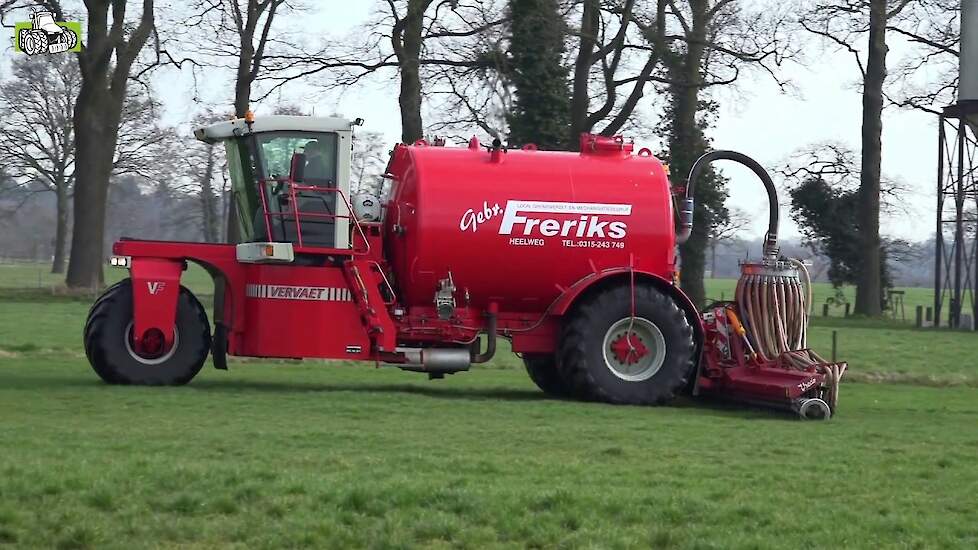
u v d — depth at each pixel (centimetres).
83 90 4609
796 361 1677
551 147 3919
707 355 1780
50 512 860
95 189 4669
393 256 1755
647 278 1753
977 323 4381
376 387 1838
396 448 1164
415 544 826
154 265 1688
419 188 1716
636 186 1769
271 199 1719
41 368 1950
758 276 1744
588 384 1712
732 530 869
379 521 866
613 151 1802
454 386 1923
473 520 874
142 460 1010
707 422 1506
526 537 845
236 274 1714
